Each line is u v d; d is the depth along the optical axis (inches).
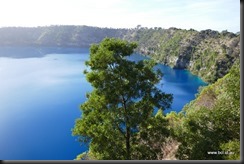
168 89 5876.0
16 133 3127.5
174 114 1502.2
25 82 6250.0
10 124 3474.4
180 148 953.5
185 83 6707.7
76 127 969.5
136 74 903.1
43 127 3334.2
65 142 2837.1
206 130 933.2
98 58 883.4
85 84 5910.4
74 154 2541.8
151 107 948.0
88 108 978.7
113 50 914.1
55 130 3223.4
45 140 2901.1
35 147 2726.4
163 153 1029.2
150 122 959.6
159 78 974.4
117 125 940.6
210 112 970.1
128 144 938.1
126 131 943.7
